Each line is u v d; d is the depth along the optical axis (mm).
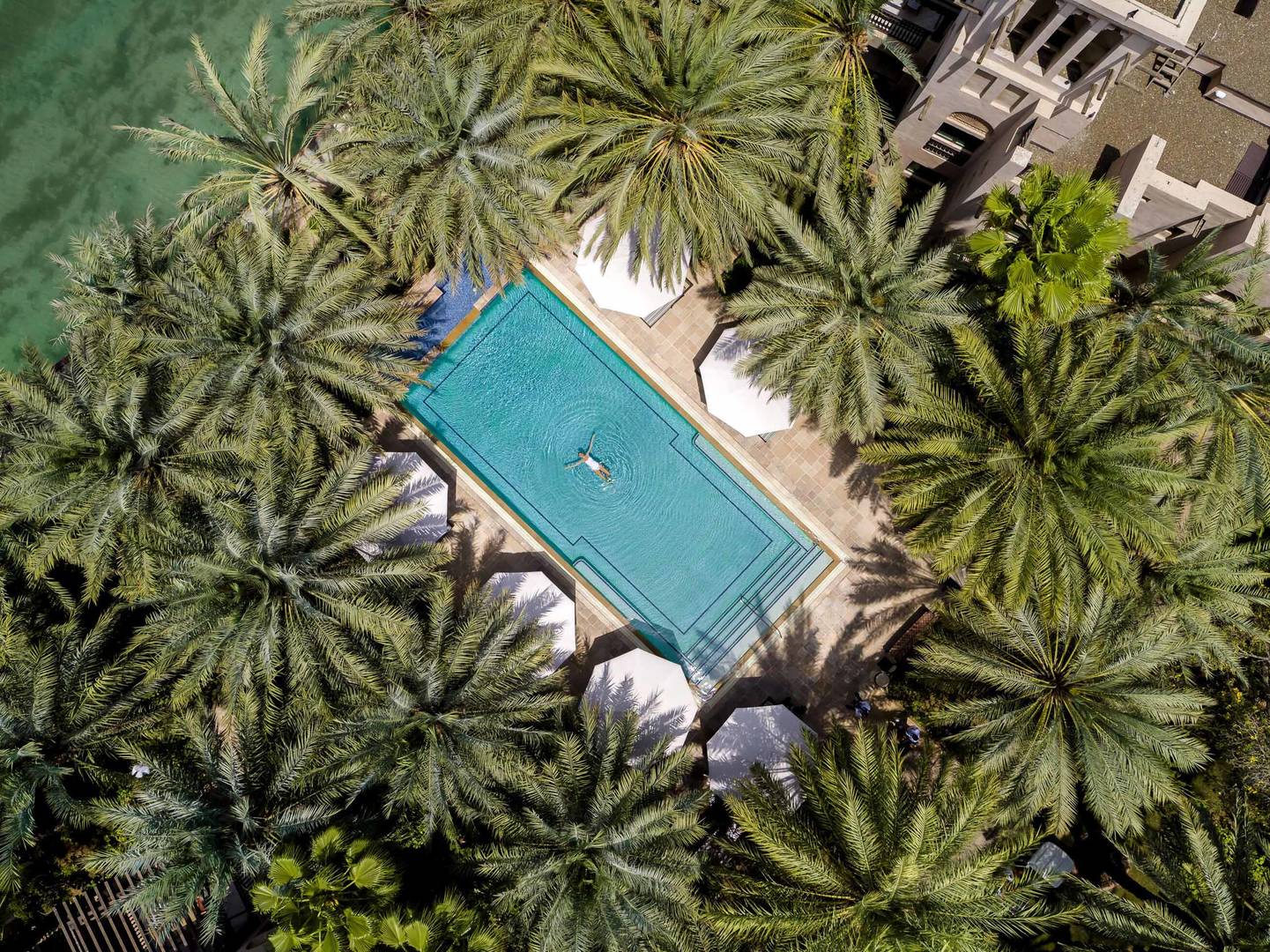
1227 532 15711
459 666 16281
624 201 15430
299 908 13508
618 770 16641
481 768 15664
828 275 15945
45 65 21062
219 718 18734
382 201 17609
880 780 15211
